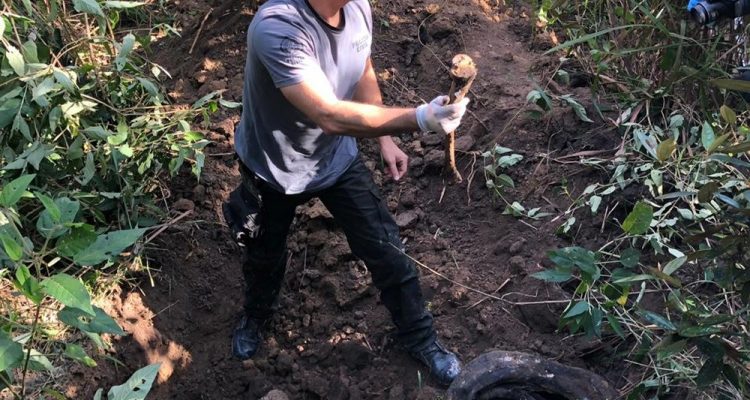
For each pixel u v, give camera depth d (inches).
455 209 136.4
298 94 87.0
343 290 129.3
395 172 112.1
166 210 137.1
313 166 103.0
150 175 137.8
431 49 154.7
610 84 140.6
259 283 119.6
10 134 123.7
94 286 125.2
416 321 115.4
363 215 108.2
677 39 129.6
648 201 122.9
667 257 118.6
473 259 129.3
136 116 140.7
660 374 107.9
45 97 119.9
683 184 120.0
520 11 162.6
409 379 119.2
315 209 135.1
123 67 130.3
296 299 131.6
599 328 101.1
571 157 134.7
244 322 127.1
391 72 152.9
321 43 90.4
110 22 144.6
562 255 99.3
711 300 112.1
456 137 142.9
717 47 128.1
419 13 159.8
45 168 127.5
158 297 129.8
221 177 142.0
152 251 132.6
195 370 126.6
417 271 128.4
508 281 123.7
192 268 134.0
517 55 153.7
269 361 126.6
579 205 126.9
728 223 100.3
